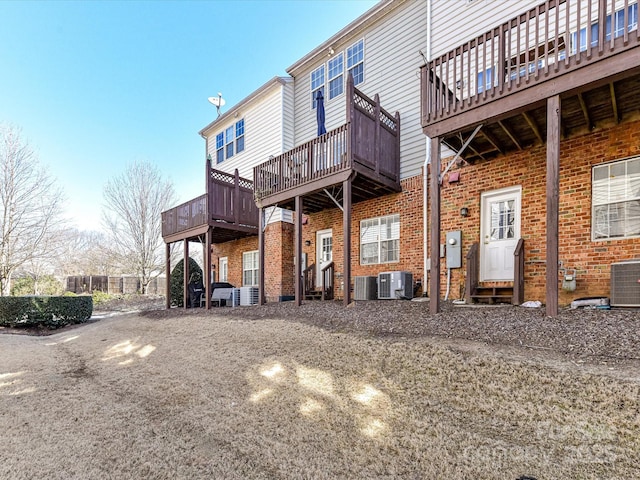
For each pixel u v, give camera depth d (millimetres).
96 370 5754
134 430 3422
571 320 4191
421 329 4836
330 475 2521
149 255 23719
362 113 7660
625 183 5512
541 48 6492
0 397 4551
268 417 3467
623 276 4957
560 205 6074
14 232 17922
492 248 7020
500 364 3416
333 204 9984
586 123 5707
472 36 7586
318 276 10852
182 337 7156
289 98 12461
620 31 5828
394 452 2705
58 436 3367
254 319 7355
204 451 2977
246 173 13594
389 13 9562
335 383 3920
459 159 7469
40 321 11859
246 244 13398
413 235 8445
